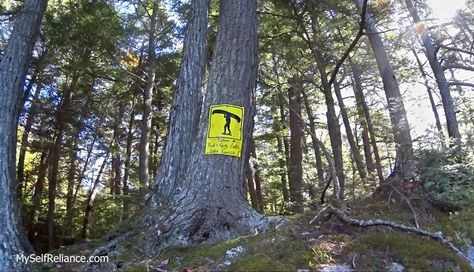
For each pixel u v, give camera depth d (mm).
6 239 4012
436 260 3668
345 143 19547
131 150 20281
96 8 11508
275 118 17641
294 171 12812
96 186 17625
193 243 4168
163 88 15680
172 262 3748
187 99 5613
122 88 16047
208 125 4676
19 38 4969
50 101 15680
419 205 4910
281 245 3773
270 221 4375
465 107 14711
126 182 18766
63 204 20891
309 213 5000
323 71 10781
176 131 5418
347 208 4883
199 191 4426
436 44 11703
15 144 4578
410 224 4438
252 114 4961
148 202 5020
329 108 10727
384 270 3494
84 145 18703
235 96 4754
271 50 11344
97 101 16656
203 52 5965
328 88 10727
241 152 4656
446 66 11008
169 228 4266
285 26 10531
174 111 5629
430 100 15477
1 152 4352
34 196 15727
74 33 12031
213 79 4895
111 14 12148
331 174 6977
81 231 16922
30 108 14594
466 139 5926
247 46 5004
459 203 4844
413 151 5520
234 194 4484
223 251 3771
